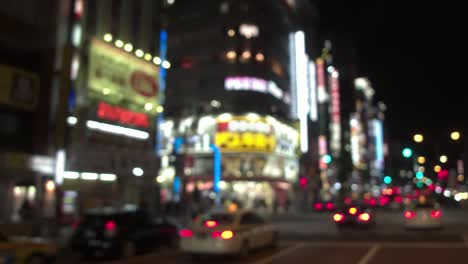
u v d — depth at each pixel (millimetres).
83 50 29828
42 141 23312
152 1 37344
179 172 38562
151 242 15570
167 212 34219
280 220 34406
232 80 60188
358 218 24531
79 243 14109
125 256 14320
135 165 33031
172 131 60562
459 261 13102
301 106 68938
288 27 71875
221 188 56781
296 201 57344
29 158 22000
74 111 27625
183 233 13961
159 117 37000
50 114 24000
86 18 30453
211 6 64875
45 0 24297
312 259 13742
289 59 70625
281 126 62156
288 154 63406
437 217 22734
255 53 61750
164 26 39156
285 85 67250
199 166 57094
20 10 22531
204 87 61625
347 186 93062
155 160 35500
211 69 61906
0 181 21188
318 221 33344
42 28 23766
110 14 32562
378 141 147625
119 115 32188
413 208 23328
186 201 32750
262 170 57438
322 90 84562
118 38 33156
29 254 11141
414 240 18891
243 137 56500
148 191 34625
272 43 65062
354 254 14750
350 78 118625
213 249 13289
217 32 63250
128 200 32625
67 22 26281
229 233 13422
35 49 23625
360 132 126062
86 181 28953
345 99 114562
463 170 65000
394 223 29078
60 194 24562
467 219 32375
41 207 23188
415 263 12773
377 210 52312
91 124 29391
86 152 28625
